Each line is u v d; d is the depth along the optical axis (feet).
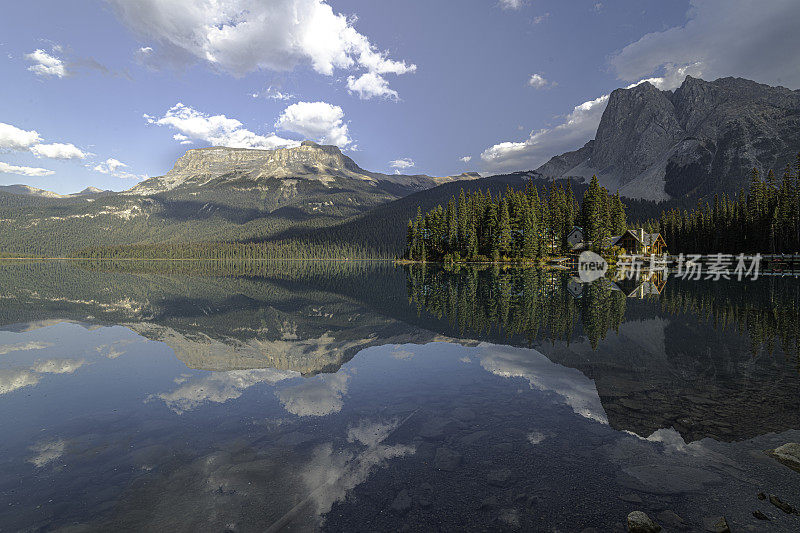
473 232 307.37
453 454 20.53
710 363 37.88
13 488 18.07
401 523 14.96
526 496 16.60
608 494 16.70
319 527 14.74
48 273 268.21
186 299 111.55
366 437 22.93
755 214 251.39
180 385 34.06
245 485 17.93
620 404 27.43
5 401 30.37
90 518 15.69
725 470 18.51
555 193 335.67
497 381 33.27
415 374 36.01
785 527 14.38
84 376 36.99
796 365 36.76
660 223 370.94
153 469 19.61
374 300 102.17
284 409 27.91
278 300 107.96
